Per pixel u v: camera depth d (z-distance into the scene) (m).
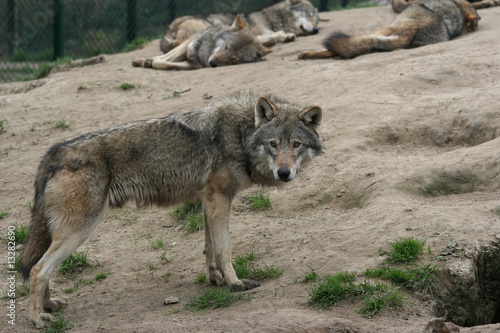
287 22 24.92
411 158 12.05
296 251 9.77
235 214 11.80
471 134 12.70
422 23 19.95
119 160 8.76
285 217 11.34
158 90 18.50
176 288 9.54
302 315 7.71
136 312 8.77
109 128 9.10
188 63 21.45
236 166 9.11
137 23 29.67
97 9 29.11
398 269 8.51
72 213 8.30
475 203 10.25
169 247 11.14
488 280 9.16
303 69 18.28
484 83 15.05
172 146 9.02
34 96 19.03
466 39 19.31
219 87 17.80
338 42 19.67
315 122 9.16
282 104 9.66
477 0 26.70
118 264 10.71
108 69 21.86
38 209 8.59
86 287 10.08
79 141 8.73
